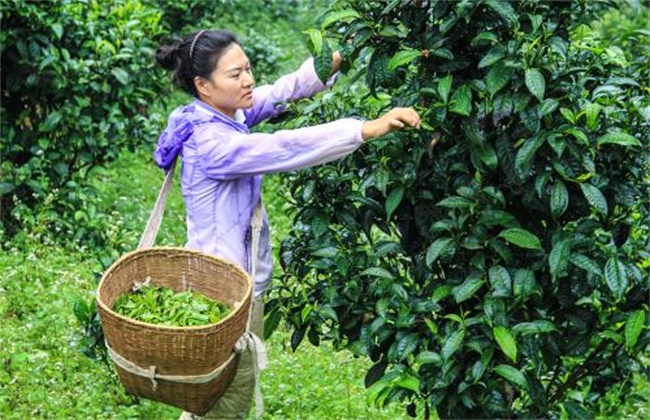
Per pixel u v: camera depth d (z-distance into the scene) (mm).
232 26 11117
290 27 12453
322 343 5957
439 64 3512
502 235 3438
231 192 4094
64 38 6598
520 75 3354
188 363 3654
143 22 7012
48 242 6633
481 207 3494
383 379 3645
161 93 7363
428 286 3752
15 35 6348
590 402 4742
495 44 3383
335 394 5289
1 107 6730
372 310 3842
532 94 3357
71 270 6352
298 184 4027
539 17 3375
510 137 3486
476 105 3479
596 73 3768
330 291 3842
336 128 3650
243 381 4254
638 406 5465
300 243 4113
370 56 3670
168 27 8906
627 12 10539
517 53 3314
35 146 6793
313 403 5164
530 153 3324
